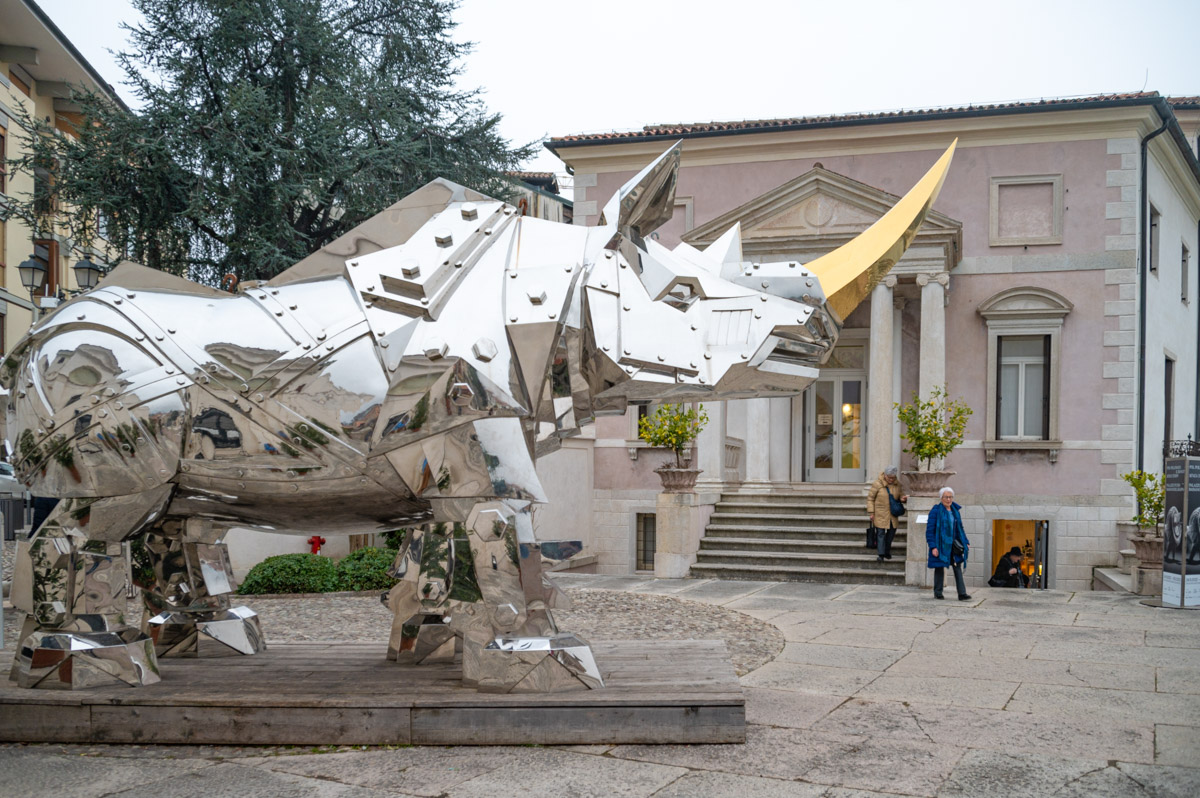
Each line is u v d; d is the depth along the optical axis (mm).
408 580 5574
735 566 15492
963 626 9867
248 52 18438
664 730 4512
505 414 4508
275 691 4703
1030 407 18172
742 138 19234
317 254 4805
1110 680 6766
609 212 4824
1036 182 18047
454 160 19812
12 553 16734
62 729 4574
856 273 4758
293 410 4535
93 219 17734
